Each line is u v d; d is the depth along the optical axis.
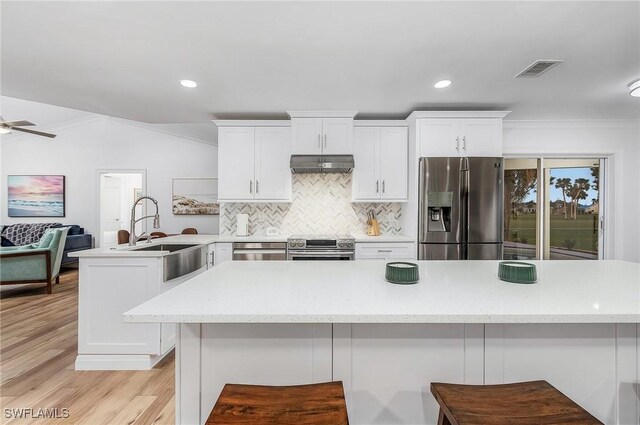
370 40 2.04
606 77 2.60
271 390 1.02
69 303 3.90
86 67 2.41
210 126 5.75
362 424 1.21
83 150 6.48
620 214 3.91
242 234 3.82
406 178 3.67
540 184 4.01
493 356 1.20
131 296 2.33
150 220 6.50
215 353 1.20
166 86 2.79
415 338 1.20
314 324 1.20
